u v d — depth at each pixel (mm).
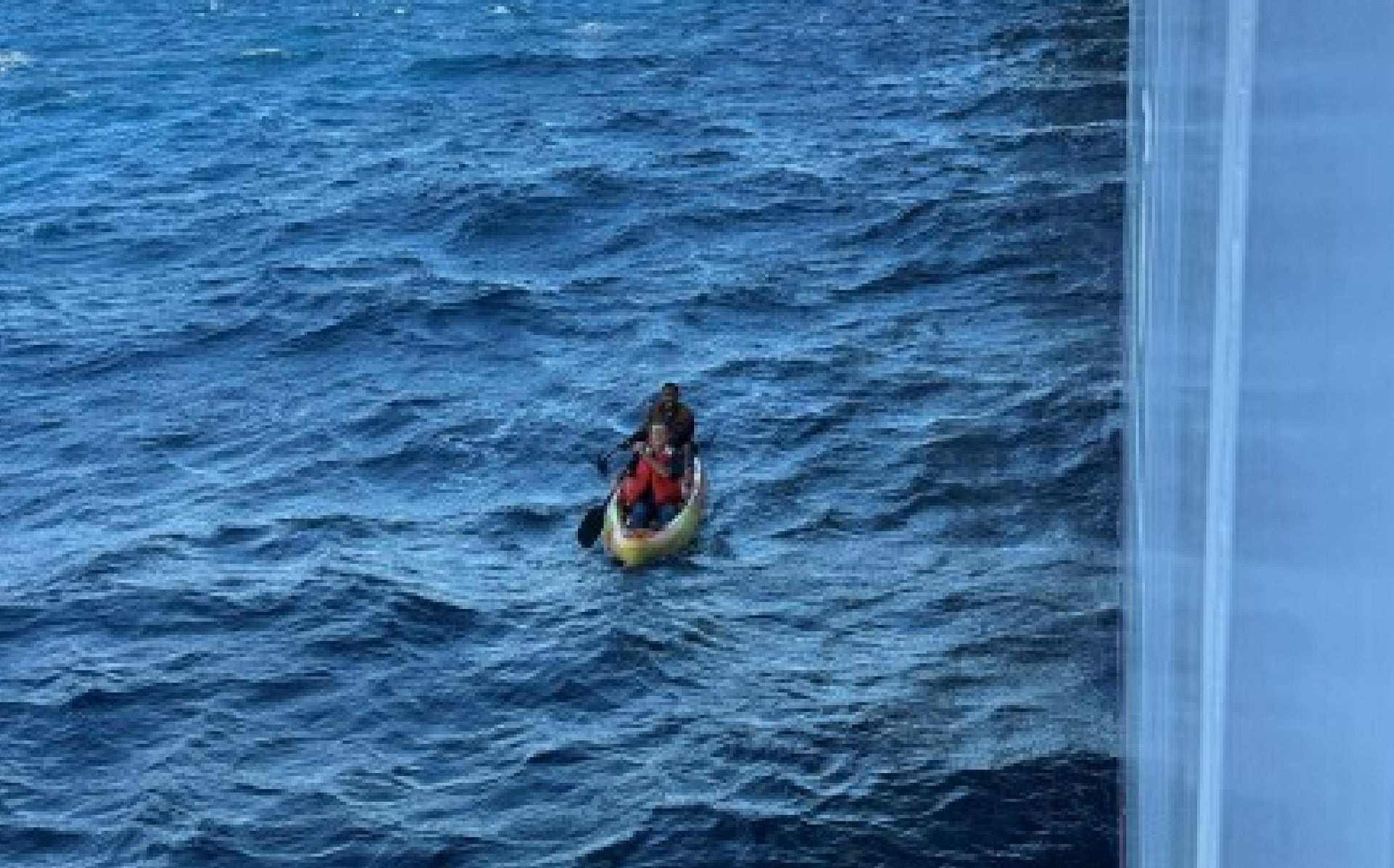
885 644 18688
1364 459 1268
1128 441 6766
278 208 38812
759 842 15156
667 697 17797
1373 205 1253
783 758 16438
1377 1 1244
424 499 23609
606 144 42344
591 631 19266
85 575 21312
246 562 21656
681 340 28938
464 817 15938
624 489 21734
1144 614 4270
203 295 33156
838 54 50969
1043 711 16953
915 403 25375
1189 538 2645
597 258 33938
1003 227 33844
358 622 19672
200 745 17328
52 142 46562
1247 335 1731
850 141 41156
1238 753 1779
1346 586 1304
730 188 37656
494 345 29484
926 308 29703
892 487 22594
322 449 25531
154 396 28250
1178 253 3014
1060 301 29422
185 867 15422
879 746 16547
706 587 20250
